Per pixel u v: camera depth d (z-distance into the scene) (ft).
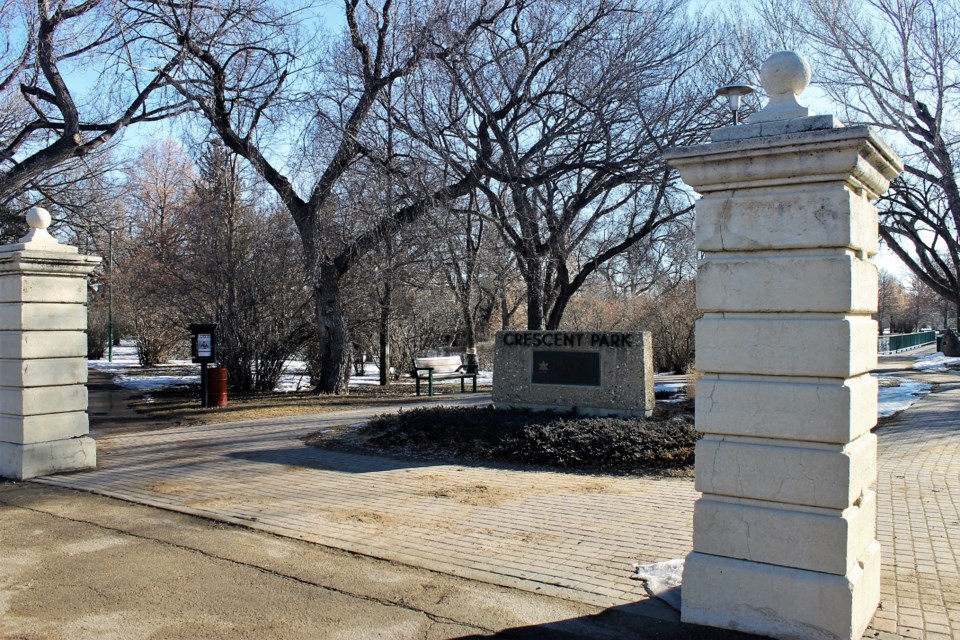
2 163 60.39
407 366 92.17
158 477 28.55
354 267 71.31
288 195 63.00
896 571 16.87
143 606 15.26
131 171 113.29
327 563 17.84
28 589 16.29
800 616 13.08
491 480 27.17
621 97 53.42
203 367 54.08
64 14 48.47
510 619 14.46
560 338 38.17
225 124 61.21
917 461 29.73
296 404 55.93
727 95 18.06
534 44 57.47
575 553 18.39
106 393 69.36
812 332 13.23
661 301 96.58
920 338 180.75
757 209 13.74
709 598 13.92
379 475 28.19
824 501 13.01
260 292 67.51
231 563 17.92
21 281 28.78
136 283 85.97
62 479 28.45
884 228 84.64
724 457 13.91
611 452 29.45
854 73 71.31
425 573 17.07
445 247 65.36
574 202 59.00
